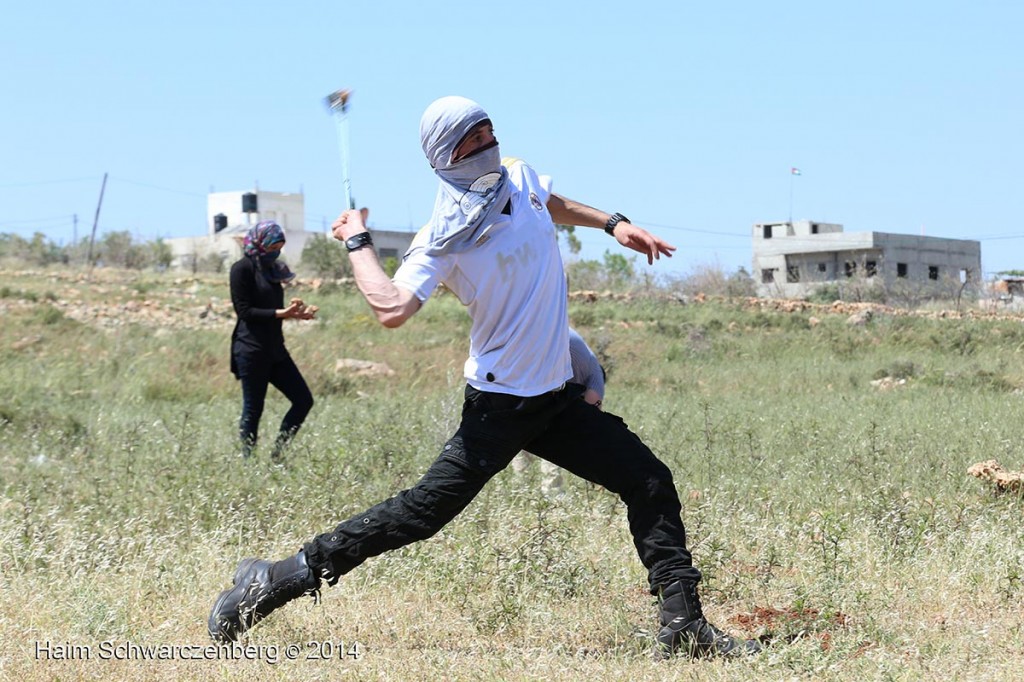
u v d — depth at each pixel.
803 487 21.53
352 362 47.72
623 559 16.09
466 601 14.34
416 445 25.55
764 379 48.78
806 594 13.88
